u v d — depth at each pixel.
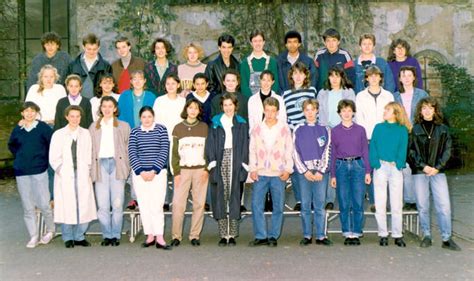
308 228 7.95
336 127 7.93
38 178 7.93
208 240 8.34
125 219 10.16
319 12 17.77
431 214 10.44
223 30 18.14
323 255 7.30
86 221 7.82
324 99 8.48
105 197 7.94
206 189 7.96
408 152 7.84
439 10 18.53
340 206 7.95
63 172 7.78
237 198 7.75
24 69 18.59
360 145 7.87
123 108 8.39
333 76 8.38
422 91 8.45
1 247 7.91
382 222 7.93
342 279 6.20
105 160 7.90
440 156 7.71
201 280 6.18
